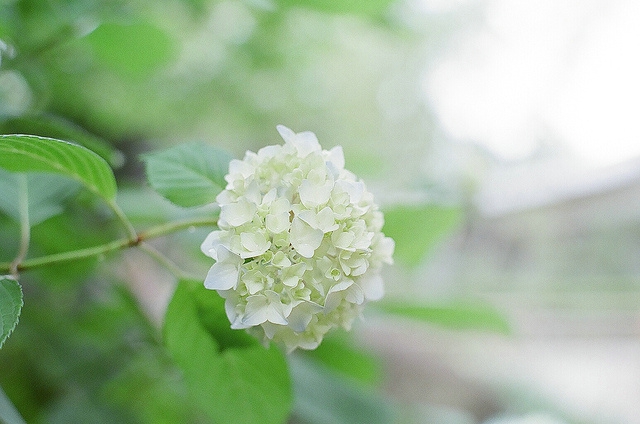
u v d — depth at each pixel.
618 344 2.65
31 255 0.72
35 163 0.47
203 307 0.47
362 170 1.08
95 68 1.00
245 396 0.50
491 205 2.42
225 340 0.48
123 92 1.13
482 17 2.03
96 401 0.75
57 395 0.77
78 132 0.58
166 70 1.12
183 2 0.96
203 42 1.18
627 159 2.46
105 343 0.79
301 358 0.77
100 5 0.74
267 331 0.40
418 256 0.75
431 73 2.23
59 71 0.92
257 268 0.39
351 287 0.41
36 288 0.79
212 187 0.48
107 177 0.47
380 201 0.74
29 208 0.55
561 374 2.48
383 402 0.78
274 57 1.16
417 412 1.24
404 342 2.39
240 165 0.42
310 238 0.39
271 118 1.54
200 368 0.49
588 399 2.32
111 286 0.77
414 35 1.00
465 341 2.54
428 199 0.71
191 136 1.61
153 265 1.14
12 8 0.72
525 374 2.44
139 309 0.75
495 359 2.54
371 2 0.72
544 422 2.00
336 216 0.40
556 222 2.63
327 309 0.40
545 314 2.60
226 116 1.40
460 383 2.29
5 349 0.77
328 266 0.40
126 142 1.53
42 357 0.75
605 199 2.51
